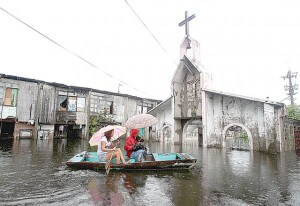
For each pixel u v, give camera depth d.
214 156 11.83
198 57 19.84
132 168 7.19
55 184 5.54
